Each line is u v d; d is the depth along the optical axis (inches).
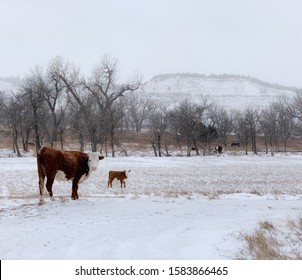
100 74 3189.0
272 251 363.6
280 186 1270.9
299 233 414.6
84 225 514.6
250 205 692.7
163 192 1048.8
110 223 523.2
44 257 386.0
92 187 1156.5
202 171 1740.9
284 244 388.2
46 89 2979.8
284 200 846.5
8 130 3599.9
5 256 392.2
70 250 404.8
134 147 3211.1
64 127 3363.7
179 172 1678.2
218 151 3058.6
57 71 3034.0
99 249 404.2
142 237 443.8
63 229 495.2
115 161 2161.7
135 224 513.3
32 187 1138.7
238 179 1460.4
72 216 570.3
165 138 3432.6
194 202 730.2
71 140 3358.8
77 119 2714.1
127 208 628.1
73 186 722.8
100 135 2704.2
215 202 740.0
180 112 3806.6
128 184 1249.4
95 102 3230.8
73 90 3127.5
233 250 382.6
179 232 460.4
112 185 1213.7
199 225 493.4
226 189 1183.6
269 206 679.1
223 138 3681.1
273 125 3693.4
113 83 3230.8
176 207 644.7
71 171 705.6
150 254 381.1
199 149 3326.8
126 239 437.7
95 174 1510.8
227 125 4111.7
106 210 611.2
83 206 645.3
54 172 688.4
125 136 3609.7
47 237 457.7
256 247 374.9
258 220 501.0
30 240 446.6
